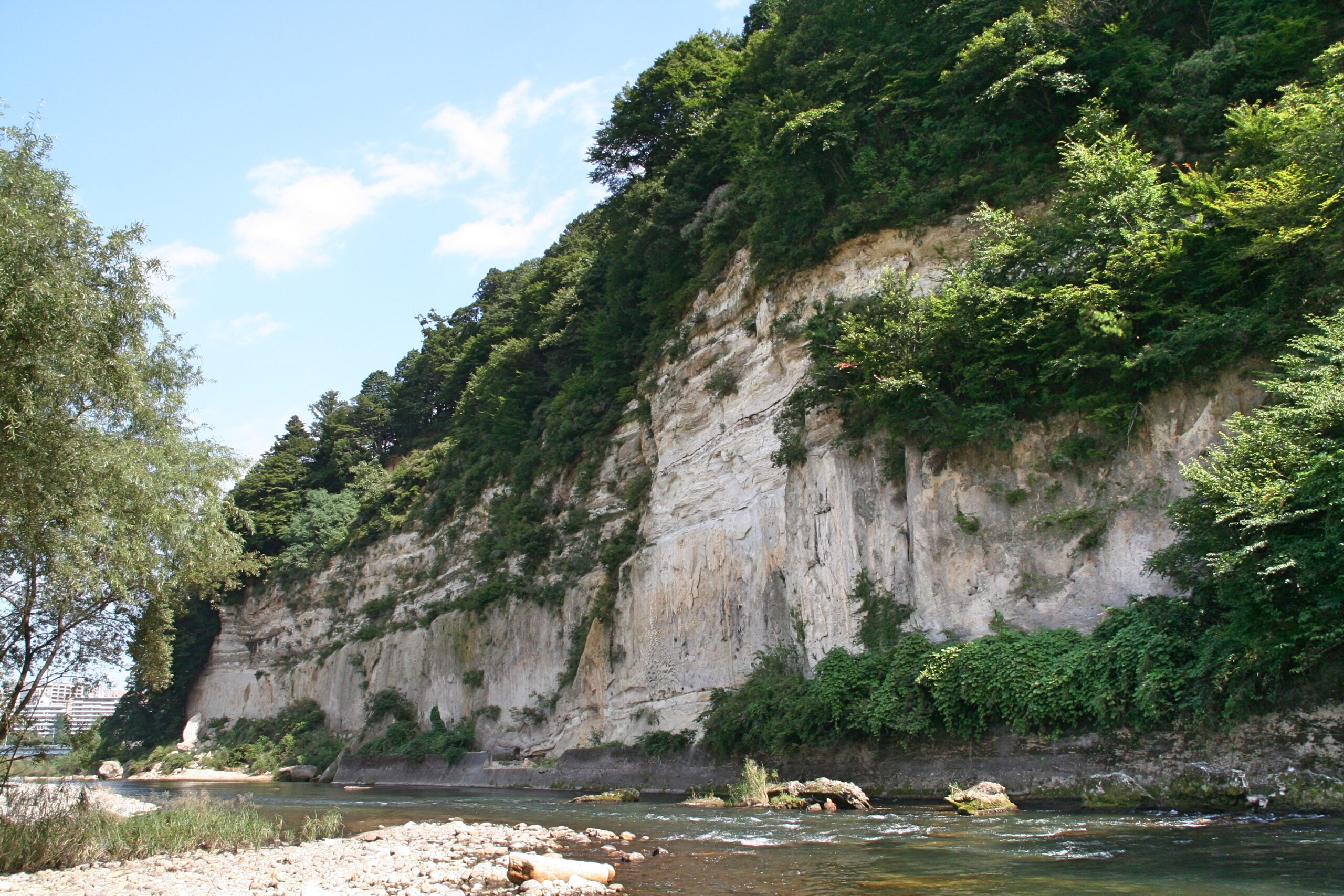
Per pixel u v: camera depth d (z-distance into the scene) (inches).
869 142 1288.1
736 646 1291.8
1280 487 634.8
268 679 2711.6
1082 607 869.8
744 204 1480.1
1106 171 940.6
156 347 808.3
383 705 2107.5
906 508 1059.3
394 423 3358.8
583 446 1883.6
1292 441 663.1
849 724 940.6
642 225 1785.2
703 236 1636.3
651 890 468.1
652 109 2027.6
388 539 2544.3
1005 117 1163.3
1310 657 629.3
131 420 757.3
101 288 681.0
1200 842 522.3
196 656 2945.4
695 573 1396.4
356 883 526.0
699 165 1715.1
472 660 1941.4
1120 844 530.9
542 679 1729.8
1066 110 1122.7
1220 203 855.1
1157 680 711.7
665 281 1743.4
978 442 987.3
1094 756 766.5
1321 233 780.6
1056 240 959.0
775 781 1015.6
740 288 1461.6
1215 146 989.8
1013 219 1030.4
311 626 2669.8
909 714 889.5
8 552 689.6
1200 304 867.4
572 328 2126.0
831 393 1144.8
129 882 548.4
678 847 628.1
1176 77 1049.5
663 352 1681.8
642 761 1290.6
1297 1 1040.8
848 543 1104.8
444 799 1273.4
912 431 1031.6
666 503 1523.1
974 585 951.0
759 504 1311.5
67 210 654.5
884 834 639.1
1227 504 673.6
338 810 969.5
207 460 861.8
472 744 1822.1
